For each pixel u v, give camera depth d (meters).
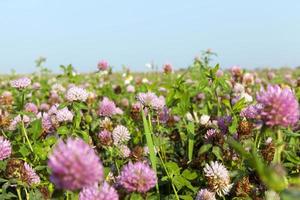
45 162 0.52
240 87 0.88
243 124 0.52
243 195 0.47
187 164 0.58
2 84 1.56
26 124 0.67
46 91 1.14
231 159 0.52
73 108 0.61
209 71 0.76
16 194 0.50
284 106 0.31
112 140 0.59
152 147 0.46
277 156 0.33
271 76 1.51
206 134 0.56
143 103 0.60
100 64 1.12
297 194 0.22
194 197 0.48
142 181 0.33
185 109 0.70
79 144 0.26
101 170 0.26
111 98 1.06
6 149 0.47
